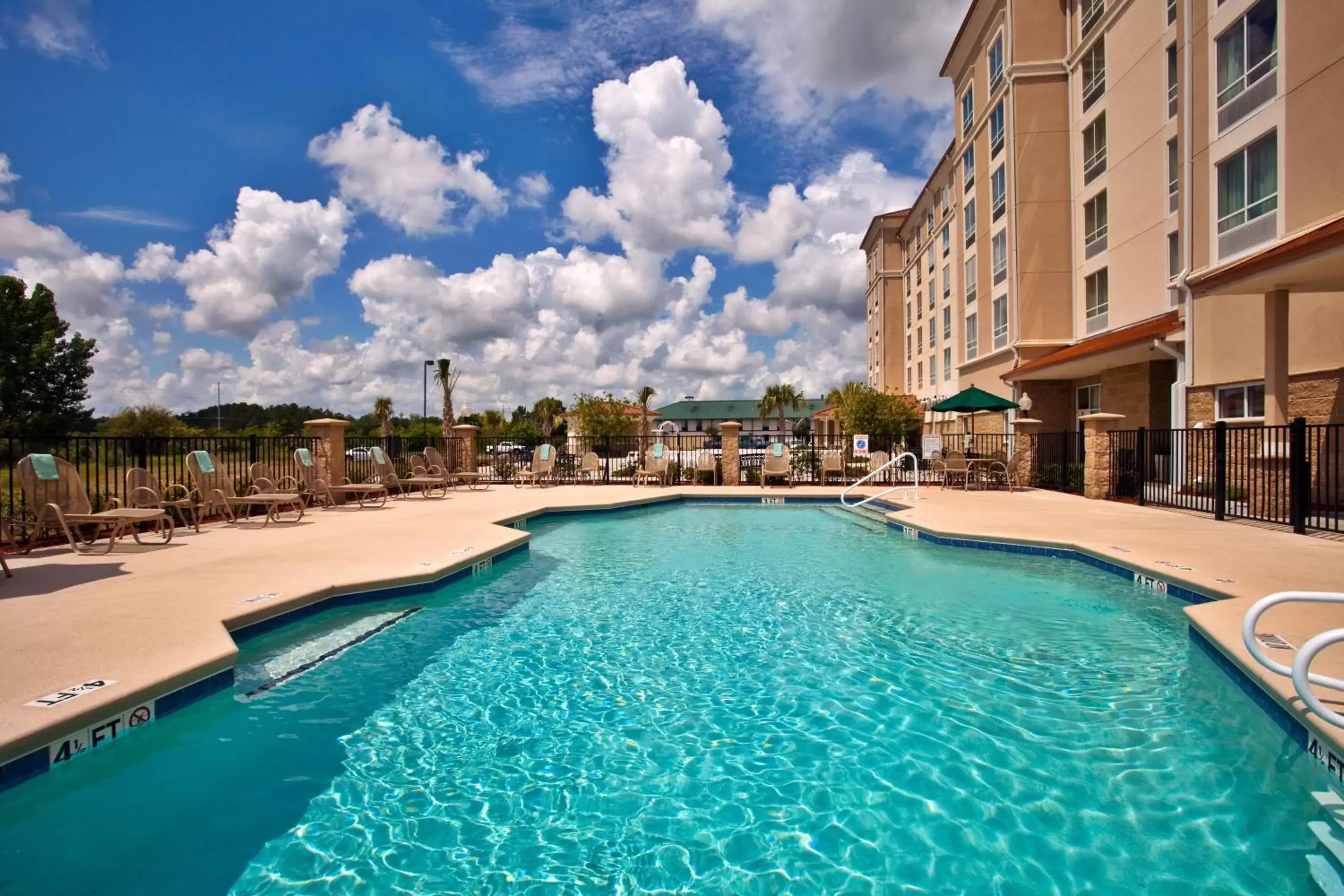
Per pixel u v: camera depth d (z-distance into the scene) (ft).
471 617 18.99
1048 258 70.74
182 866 7.97
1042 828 8.82
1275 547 23.47
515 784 10.09
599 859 8.27
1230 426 36.63
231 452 36.52
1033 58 70.44
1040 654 15.79
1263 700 11.43
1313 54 36.37
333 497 40.96
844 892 7.61
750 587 22.76
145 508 25.61
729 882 7.81
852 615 19.31
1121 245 59.93
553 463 56.85
